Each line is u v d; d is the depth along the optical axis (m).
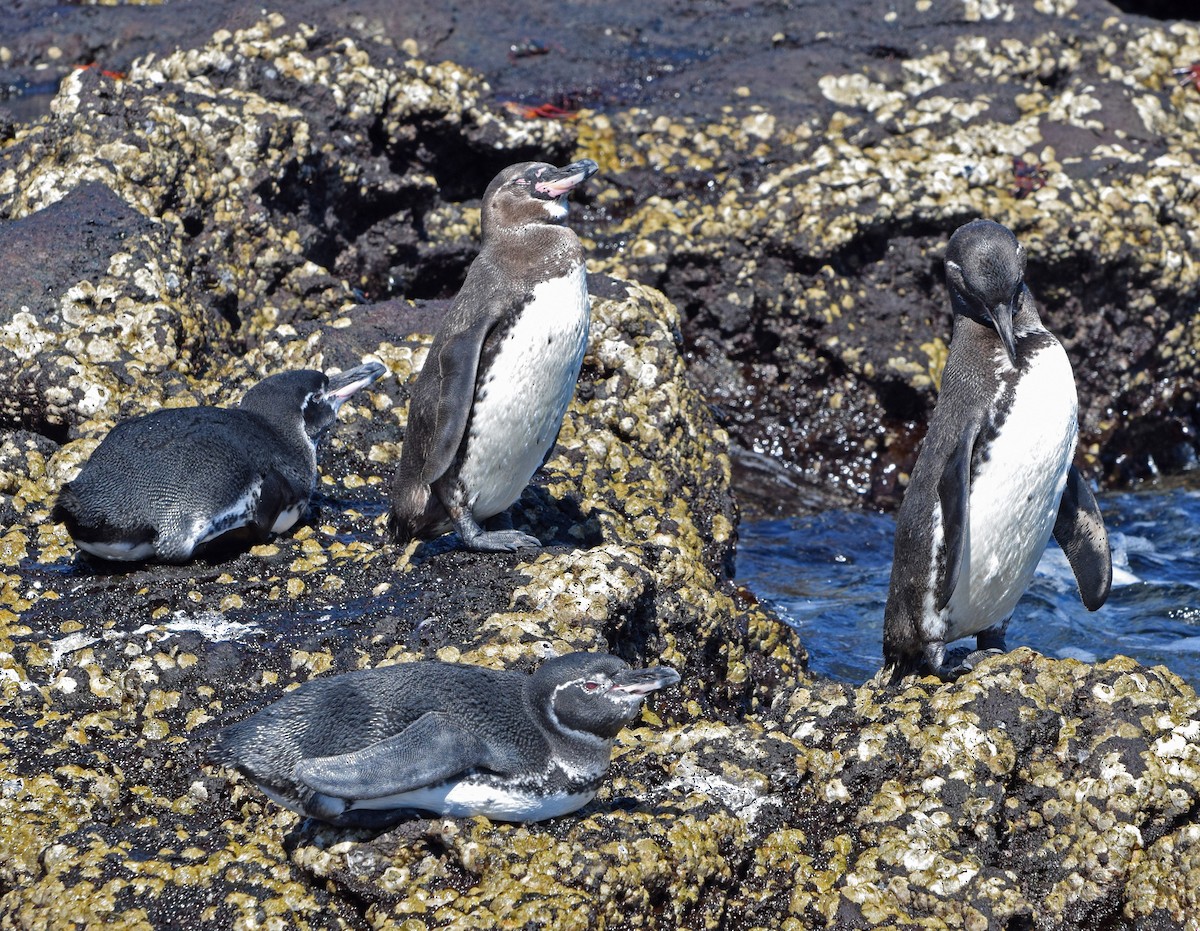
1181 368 26.55
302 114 22.50
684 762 11.70
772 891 10.97
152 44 29.44
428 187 24.61
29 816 10.94
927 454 13.20
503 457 14.32
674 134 26.67
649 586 13.85
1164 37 29.16
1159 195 25.41
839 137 26.52
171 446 14.20
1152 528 22.77
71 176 20.09
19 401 16.97
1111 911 11.17
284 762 9.92
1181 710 11.77
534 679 10.46
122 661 12.78
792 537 22.48
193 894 10.16
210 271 20.83
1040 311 25.56
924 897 10.85
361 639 13.07
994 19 30.17
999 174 25.67
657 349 18.48
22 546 14.58
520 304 13.97
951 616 13.38
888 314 24.91
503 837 10.20
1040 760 11.74
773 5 31.55
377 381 17.53
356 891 10.09
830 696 12.52
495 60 29.33
